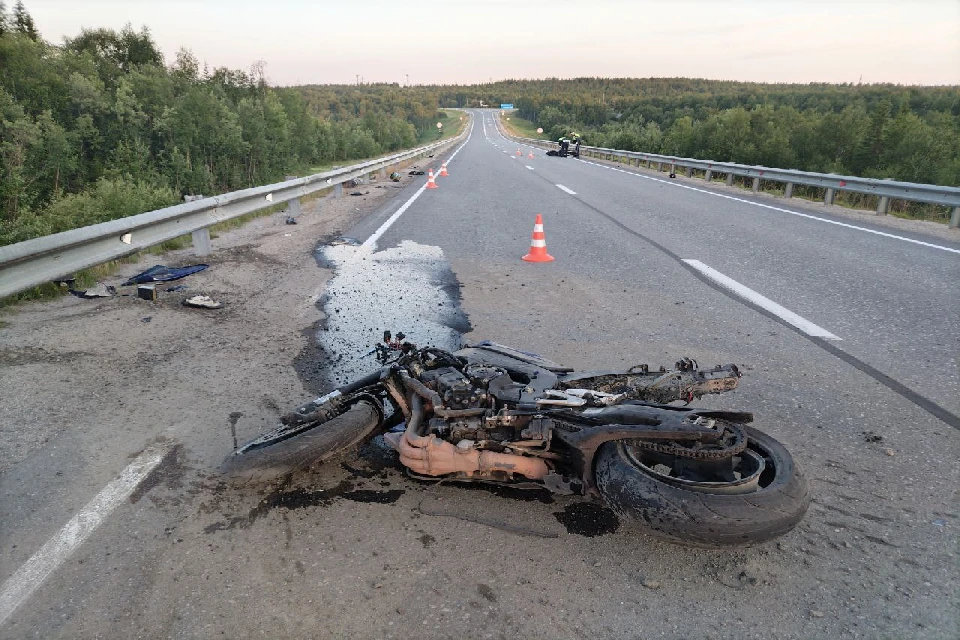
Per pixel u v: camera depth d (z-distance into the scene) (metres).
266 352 5.09
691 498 2.49
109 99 20.45
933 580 2.54
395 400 3.43
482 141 92.06
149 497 3.04
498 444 2.99
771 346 5.48
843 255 9.67
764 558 2.67
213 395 4.21
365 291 7.20
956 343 5.61
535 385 3.26
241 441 3.59
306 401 4.15
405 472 3.33
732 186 22.45
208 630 2.22
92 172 18.09
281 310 6.34
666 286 7.68
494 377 3.27
